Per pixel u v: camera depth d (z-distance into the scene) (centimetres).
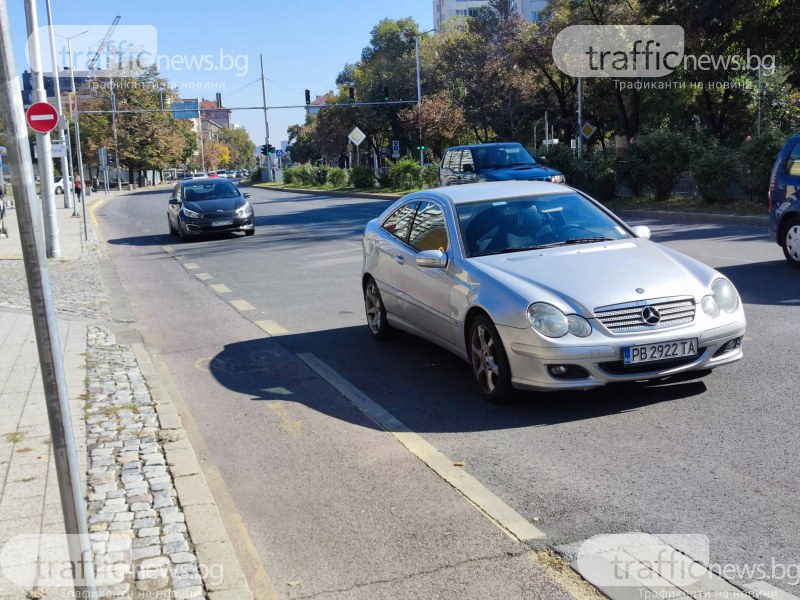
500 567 380
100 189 9094
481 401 639
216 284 1374
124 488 475
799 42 2977
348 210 3197
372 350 834
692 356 587
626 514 426
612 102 4803
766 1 2892
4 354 827
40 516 431
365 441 566
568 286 596
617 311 577
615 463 495
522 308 586
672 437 532
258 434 594
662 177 2516
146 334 979
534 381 582
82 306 1167
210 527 420
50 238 1859
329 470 515
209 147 15688
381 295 835
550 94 5259
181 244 2153
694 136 2525
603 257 645
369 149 8788
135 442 558
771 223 1198
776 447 502
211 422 629
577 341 568
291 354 838
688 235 1678
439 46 6406
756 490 444
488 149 2361
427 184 4391
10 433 567
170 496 462
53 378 299
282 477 509
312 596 364
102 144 8331
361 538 418
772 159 2062
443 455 529
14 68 283
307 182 6456
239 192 2348
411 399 658
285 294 1225
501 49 4938
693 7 3028
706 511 423
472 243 690
